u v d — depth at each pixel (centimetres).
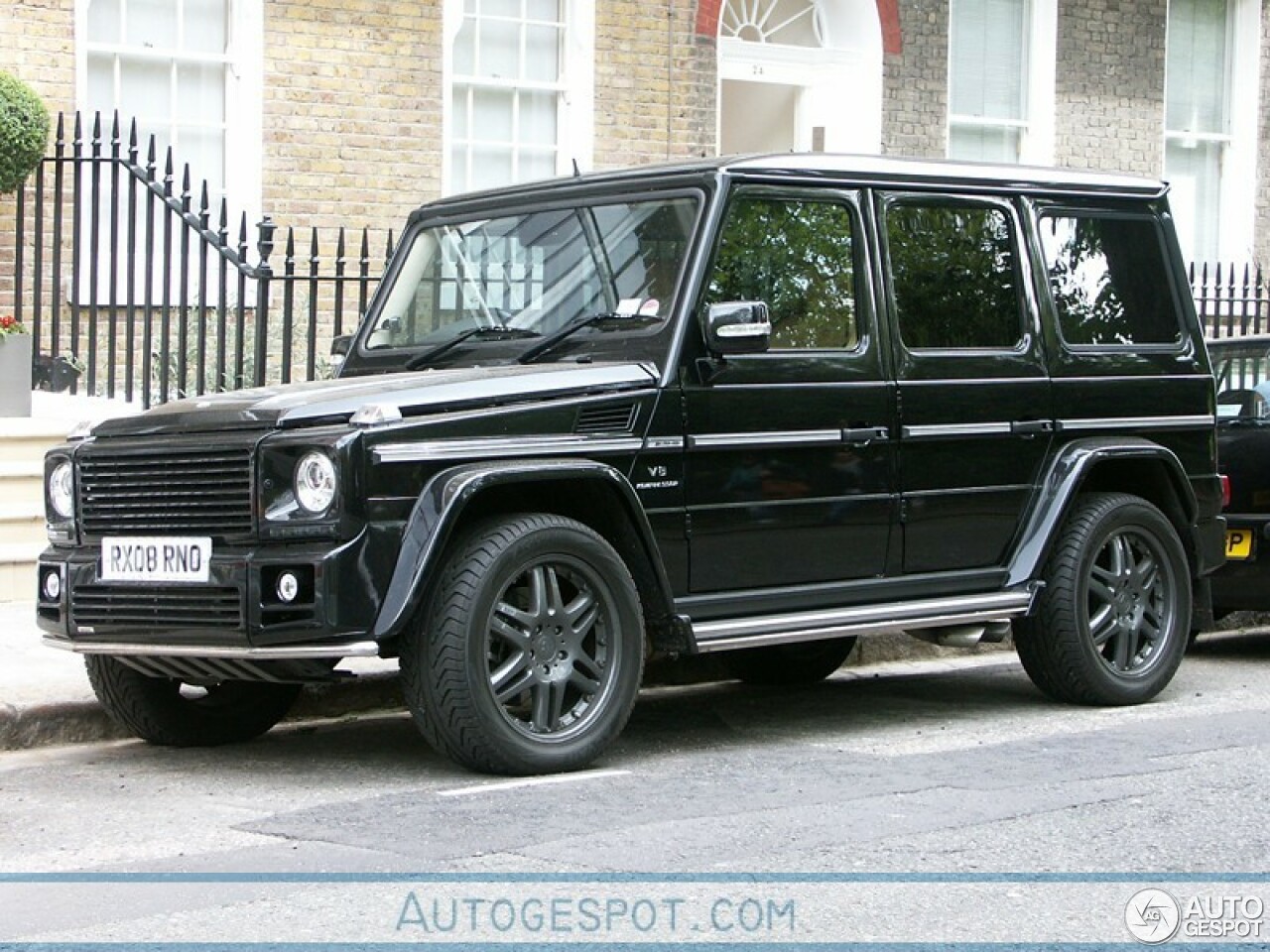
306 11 1584
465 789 734
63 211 1476
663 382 803
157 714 828
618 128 1761
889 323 879
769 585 841
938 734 869
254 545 741
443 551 743
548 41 1741
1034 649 928
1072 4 2031
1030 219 944
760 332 808
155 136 1391
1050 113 2020
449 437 747
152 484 766
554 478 754
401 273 941
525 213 899
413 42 1636
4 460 1177
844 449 857
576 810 695
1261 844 645
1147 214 996
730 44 1848
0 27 1444
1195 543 987
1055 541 925
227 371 1498
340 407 745
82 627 784
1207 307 2139
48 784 763
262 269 1198
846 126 1916
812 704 970
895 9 1908
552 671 763
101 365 1502
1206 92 2166
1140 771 769
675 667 1035
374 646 720
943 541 894
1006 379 915
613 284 847
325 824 677
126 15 1527
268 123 1570
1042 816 685
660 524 802
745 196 841
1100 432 952
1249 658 1140
